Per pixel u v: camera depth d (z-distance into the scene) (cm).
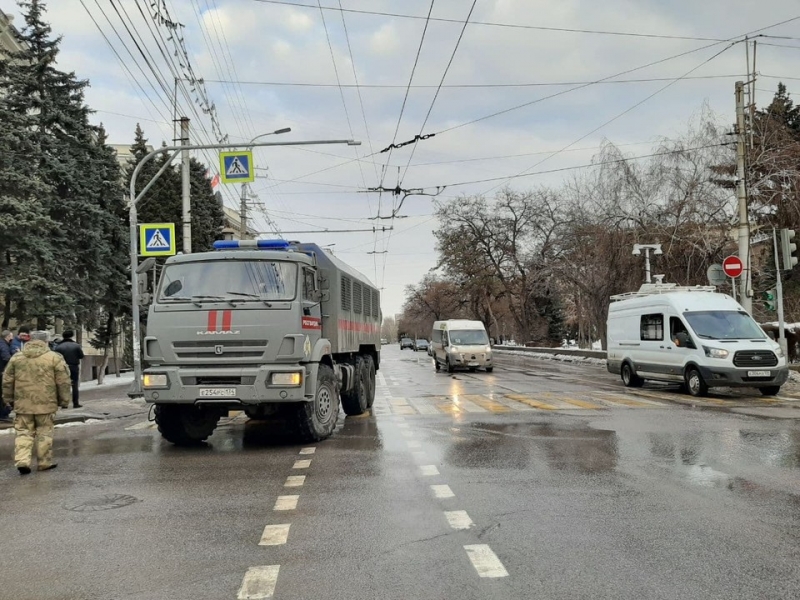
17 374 852
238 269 1003
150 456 955
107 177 2912
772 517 568
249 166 1808
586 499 635
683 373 1705
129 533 557
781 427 1080
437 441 995
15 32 2569
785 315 3055
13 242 2062
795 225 2869
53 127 2566
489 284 5728
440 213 5816
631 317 1989
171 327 970
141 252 1880
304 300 998
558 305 7088
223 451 981
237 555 493
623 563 461
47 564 484
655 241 3175
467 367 3025
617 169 3306
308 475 773
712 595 406
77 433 1260
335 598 409
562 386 2055
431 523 562
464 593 412
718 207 3023
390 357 5766
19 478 812
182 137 2203
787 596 405
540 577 437
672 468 771
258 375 941
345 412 1393
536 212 5400
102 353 4456
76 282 2561
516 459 841
